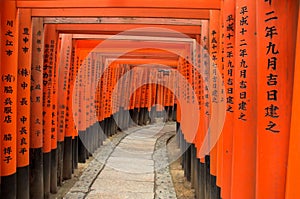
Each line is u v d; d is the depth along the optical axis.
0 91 3.70
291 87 2.05
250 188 2.62
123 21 4.96
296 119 1.78
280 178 2.07
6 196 3.78
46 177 5.45
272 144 2.09
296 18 2.01
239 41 2.69
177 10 4.41
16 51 3.86
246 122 2.62
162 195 6.00
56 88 5.77
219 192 3.59
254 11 2.59
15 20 3.81
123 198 5.71
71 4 3.84
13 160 3.86
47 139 5.45
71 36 6.54
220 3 3.80
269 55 2.10
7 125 3.77
